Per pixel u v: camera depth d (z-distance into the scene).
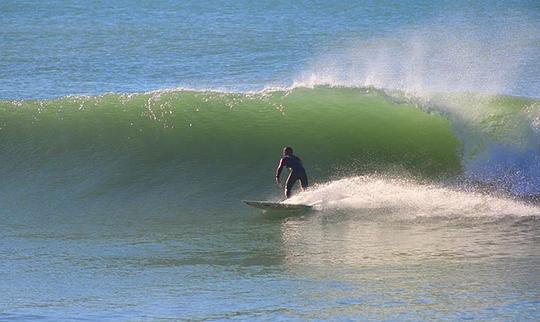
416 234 57.38
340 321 39.81
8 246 57.28
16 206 67.88
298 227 60.12
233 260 52.78
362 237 57.06
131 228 61.50
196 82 140.50
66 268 51.75
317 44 189.12
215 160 73.19
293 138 74.69
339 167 71.69
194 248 55.94
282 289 45.84
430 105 75.19
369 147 73.31
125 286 47.53
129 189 70.31
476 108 73.75
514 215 61.38
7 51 177.62
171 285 47.50
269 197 68.25
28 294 46.12
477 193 66.56
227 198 68.31
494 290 44.16
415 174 70.31
